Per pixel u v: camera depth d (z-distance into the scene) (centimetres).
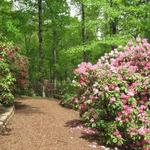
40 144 825
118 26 1991
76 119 1202
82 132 1002
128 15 1931
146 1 2031
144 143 836
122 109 874
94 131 990
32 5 2530
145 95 932
